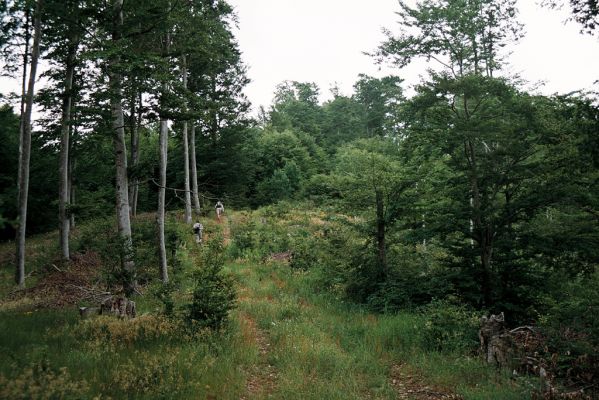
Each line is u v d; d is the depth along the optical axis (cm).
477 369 830
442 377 797
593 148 802
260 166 5041
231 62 3155
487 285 1164
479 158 1263
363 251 1509
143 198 4047
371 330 1077
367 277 1452
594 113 774
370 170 1409
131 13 1310
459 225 1229
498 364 848
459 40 1428
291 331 1037
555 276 1164
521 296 1159
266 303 1321
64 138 1692
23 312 1000
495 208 1148
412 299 1327
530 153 1162
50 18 1327
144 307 1118
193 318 945
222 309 952
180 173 4000
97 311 971
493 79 1176
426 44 1406
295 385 715
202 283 997
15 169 2697
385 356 920
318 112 7775
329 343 970
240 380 718
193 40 1612
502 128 1115
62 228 1669
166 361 695
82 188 3216
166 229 2177
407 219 1385
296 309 1266
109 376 626
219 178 4125
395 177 1392
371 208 1478
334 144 6894
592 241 1045
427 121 1270
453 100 1231
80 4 1233
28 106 1425
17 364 590
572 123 854
